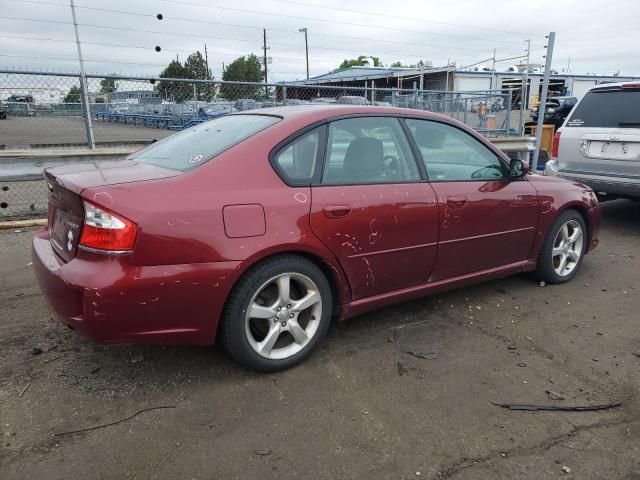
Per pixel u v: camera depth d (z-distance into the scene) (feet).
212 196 8.94
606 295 14.56
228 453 7.81
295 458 7.73
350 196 10.37
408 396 9.39
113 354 10.61
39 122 25.57
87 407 8.85
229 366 10.28
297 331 10.14
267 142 9.83
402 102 38.91
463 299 14.06
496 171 13.29
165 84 30.40
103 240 8.22
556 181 14.96
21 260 16.63
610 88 20.70
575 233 15.34
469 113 41.75
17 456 7.63
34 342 11.05
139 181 8.82
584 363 10.72
